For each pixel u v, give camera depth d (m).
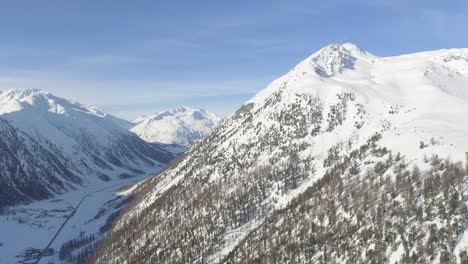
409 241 145.75
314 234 186.75
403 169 197.12
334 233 178.62
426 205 159.62
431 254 136.00
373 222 167.75
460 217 144.62
